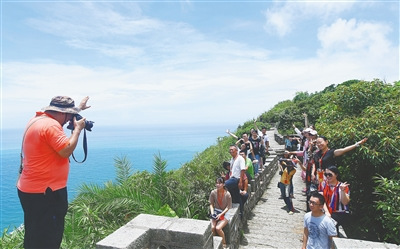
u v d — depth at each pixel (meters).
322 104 33.38
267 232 7.15
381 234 7.40
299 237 6.84
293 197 9.72
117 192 6.14
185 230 3.29
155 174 7.14
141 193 6.59
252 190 9.23
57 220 2.58
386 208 5.80
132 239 3.03
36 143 2.43
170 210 6.06
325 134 8.41
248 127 31.17
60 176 2.58
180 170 9.02
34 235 2.50
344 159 7.78
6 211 30.39
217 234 5.31
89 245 4.62
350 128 7.42
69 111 2.64
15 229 5.17
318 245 3.96
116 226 5.36
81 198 6.02
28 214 2.53
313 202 4.01
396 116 7.18
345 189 4.80
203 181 7.99
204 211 7.18
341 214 4.81
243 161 6.81
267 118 40.03
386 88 8.96
